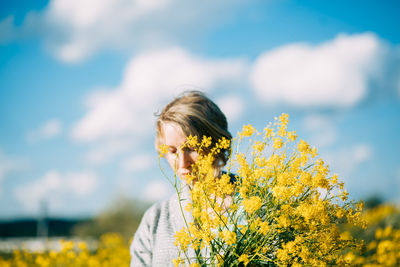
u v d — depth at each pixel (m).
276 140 1.16
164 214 1.56
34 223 15.03
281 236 1.18
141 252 1.56
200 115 1.40
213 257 1.15
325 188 1.15
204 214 1.10
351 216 1.18
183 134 1.37
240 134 1.19
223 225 1.12
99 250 4.20
